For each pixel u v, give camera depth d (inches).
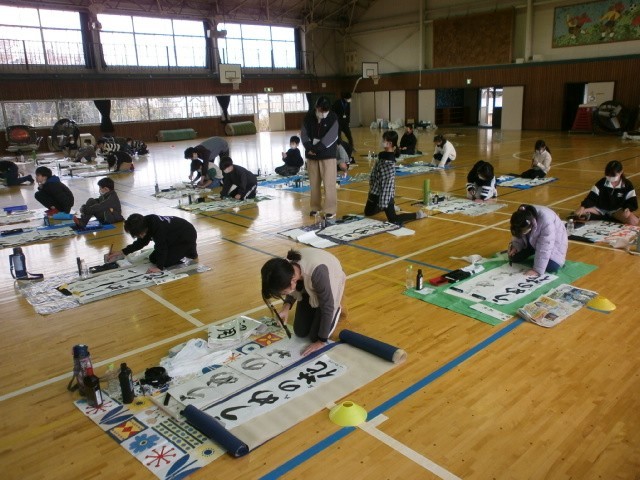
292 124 1058.7
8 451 97.2
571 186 328.2
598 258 186.7
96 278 189.8
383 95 1026.1
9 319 158.4
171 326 148.9
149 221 189.0
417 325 141.3
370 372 117.3
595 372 114.7
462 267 185.8
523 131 801.6
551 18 768.3
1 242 247.3
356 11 1025.5
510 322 140.3
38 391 118.0
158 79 850.1
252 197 331.6
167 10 837.8
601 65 723.4
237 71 922.7
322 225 249.8
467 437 95.0
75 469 91.5
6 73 706.2
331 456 91.5
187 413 101.4
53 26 744.3
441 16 901.8
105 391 115.4
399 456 90.7
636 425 96.5
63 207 301.6
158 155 651.5
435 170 418.9
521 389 109.5
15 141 677.9
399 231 235.5
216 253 217.6
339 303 127.4
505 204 283.3
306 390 110.8
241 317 148.1
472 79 879.1
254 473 88.2
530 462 88.0
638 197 287.0
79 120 795.4
